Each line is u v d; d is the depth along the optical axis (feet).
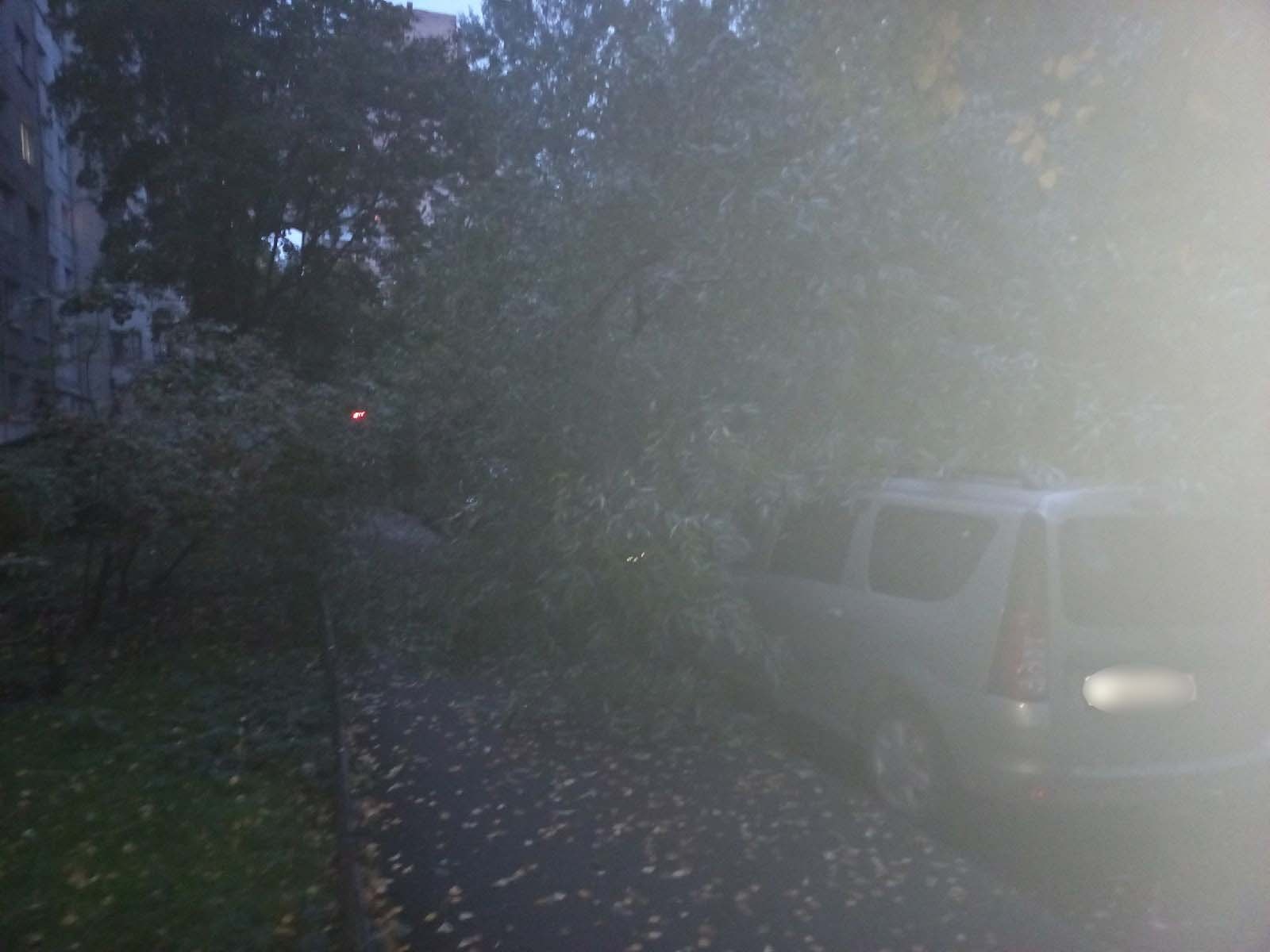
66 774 24.81
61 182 114.42
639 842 21.11
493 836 21.50
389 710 30.37
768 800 23.26
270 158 76.43
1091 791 19.48
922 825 21.76
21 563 28.86
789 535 26.89
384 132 82.12
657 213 27.73
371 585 38.06
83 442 32.55
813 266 25.90
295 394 38.11
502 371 29.48
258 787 24.26
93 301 39.99
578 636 27.45
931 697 21.21
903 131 26.91
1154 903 18.67
